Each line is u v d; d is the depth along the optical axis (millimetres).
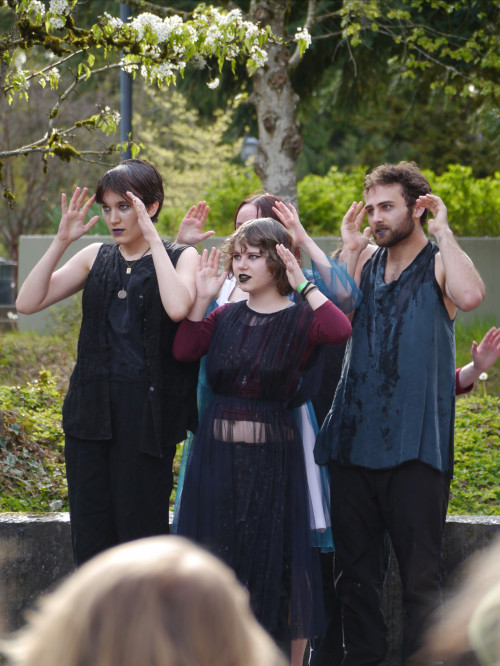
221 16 11586
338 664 8023
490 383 17641
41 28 10961
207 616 2123
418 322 7133
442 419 7207
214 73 27531
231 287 8031
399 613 8344
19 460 10875
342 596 7359
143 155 39656
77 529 7172
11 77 11133
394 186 7207
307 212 26719
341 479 7312
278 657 2400
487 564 2756
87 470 7117
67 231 7281
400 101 43562
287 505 7090
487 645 2625
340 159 55656
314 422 7754
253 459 6996
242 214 8180
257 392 7066
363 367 7285
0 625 8438
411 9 24000
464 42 23562
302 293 7047
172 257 7363
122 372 7082
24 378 18047
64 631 2123
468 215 25703
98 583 2145
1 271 32219
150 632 2094
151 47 11172
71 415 7160
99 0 25141
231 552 6914
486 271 23203
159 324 7125
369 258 7633
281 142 20938
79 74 11344
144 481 7090
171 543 2246
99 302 7203
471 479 11531
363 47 26484
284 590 7082
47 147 11195
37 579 8516
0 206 41281
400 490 7055
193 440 7566
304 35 12680
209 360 7242
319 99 31250
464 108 38500
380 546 7387
